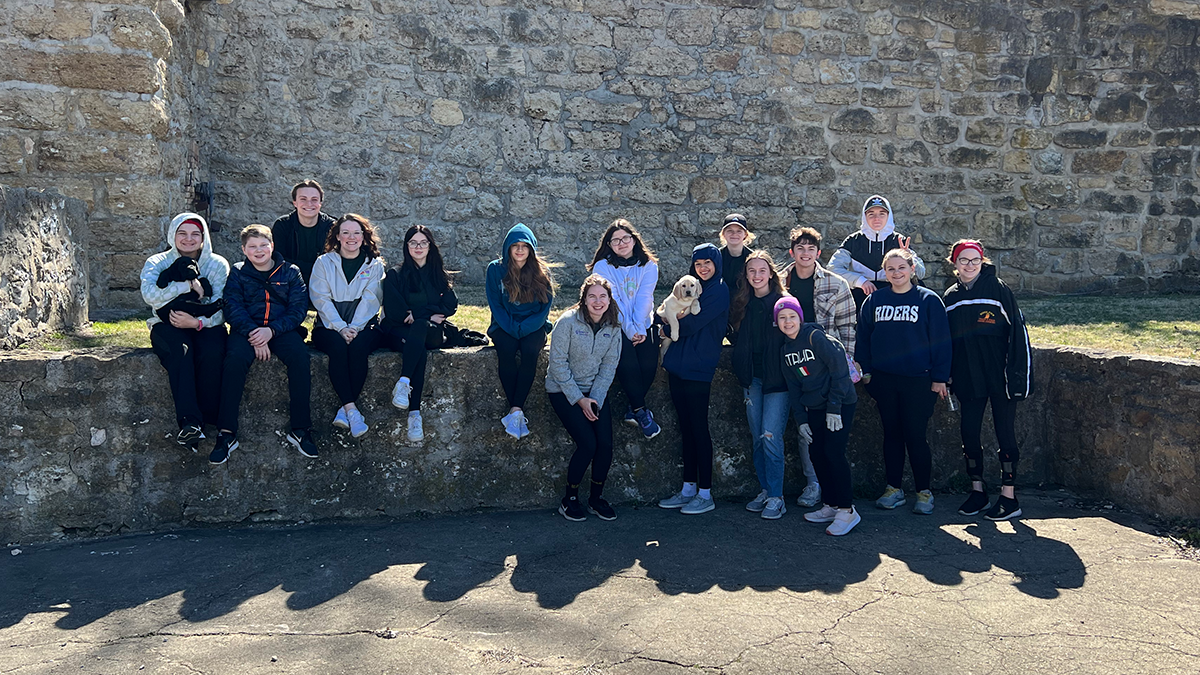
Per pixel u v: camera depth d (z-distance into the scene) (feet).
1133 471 16.70
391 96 30.37
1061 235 34.22
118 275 22.79
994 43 33.47
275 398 15.69
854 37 32.99
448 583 12.97
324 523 16.01
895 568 13.67
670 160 32.55
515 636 11.19
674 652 10.75
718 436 17.92
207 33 28.48
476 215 31.37
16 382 14.55
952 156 33.73
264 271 15.29
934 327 16.15
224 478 15.60
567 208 31.99
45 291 17.90
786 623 11.58
